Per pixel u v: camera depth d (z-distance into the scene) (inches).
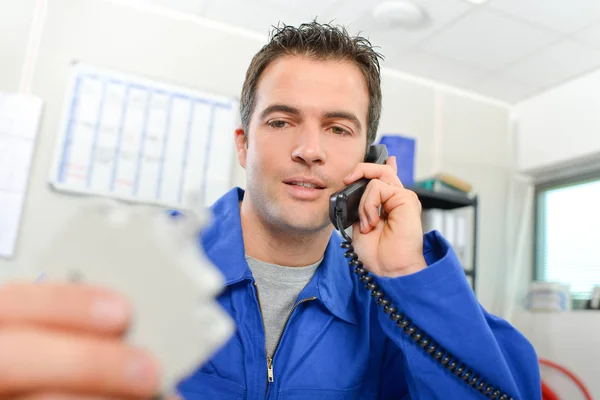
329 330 33.9
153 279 9.4
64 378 7.2
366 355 34.2
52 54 77.6
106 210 9.9
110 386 7.4
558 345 95.3
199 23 88.6
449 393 28.6
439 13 84.1
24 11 77.2
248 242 35.0
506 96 115.4
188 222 10.3
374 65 36.5
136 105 81.0
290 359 31.8
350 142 32.9
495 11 83.0
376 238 31.1
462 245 89.6
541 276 114.4
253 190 32.5
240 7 85.6
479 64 101.1
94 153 77.3
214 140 84.9
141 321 9.1
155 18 85.4
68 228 9.5
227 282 31.6
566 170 111.4
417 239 30.0
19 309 7.9
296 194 31.4
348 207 31.1
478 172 111.3
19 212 71.4
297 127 31.9
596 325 88.7
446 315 27.7
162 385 8.6
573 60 97.8
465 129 111.7
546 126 110.4
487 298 106.9
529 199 117.8
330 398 31.3
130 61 82.6
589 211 107.3
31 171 73.5
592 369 87.6
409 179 86.3
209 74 87.7
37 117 74.5
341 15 85.8
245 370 30.4
